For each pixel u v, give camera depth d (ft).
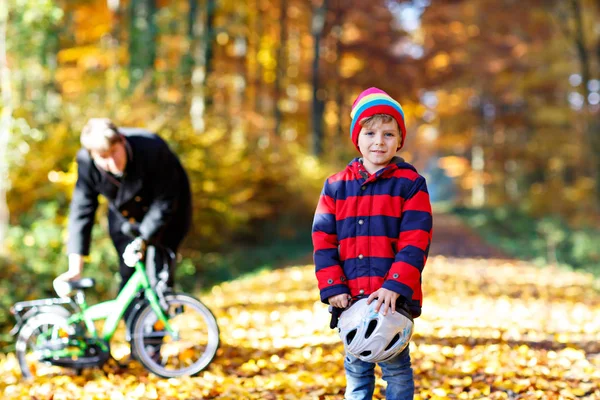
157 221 15.92
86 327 16.56
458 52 111.34
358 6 97.14
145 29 50.44
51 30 35.83
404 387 10.85
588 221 76.43
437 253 56.34
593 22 85.05
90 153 15.75
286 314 25.00
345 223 10.48
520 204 98.02
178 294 16.37
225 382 15.49
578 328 22.85
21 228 30.99
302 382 15.40
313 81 91.25
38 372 16.72
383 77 102.42
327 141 103.19
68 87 53.21
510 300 29.96
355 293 10.29
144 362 15.97
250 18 82.43
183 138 38.68
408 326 9.98
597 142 85.87
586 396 14.80
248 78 86.38
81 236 16.30
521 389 15.11
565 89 96.48
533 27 98.53
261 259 46.06
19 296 23.77
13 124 32.09
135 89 38.04
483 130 120.16
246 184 50.11
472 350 18.80
